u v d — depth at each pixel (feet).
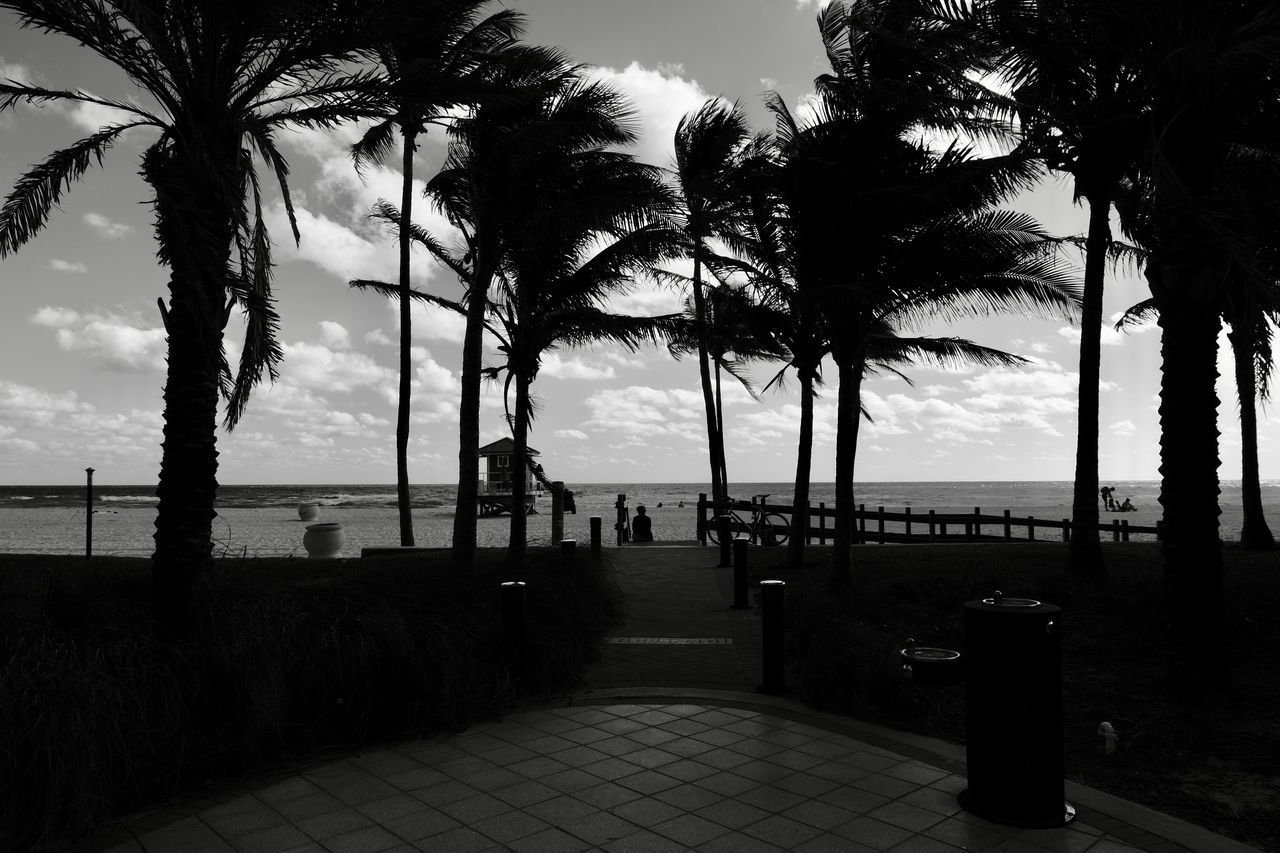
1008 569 39.22
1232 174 26.91
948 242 37.19
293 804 13.67
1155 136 22.70
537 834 12.33
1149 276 22.43
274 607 20.42
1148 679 22.72
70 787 12.78
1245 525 51.37
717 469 67.77
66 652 15.16
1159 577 35.63
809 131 38.40
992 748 12.95
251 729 16.35
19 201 21.77
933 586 34.32
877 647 22.82
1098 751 16.96
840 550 36.96
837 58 40.55
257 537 102.89
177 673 16.57
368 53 26.43
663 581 42.55
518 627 21.49
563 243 42.16
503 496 146.72
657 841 12.04
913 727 18.44
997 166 34.47
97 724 13.79
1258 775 15.35
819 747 16.69
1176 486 21.22
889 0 33.68
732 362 68.23
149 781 14.28
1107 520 156.35
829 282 39.24
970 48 32.14
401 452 56.70
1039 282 37.32
